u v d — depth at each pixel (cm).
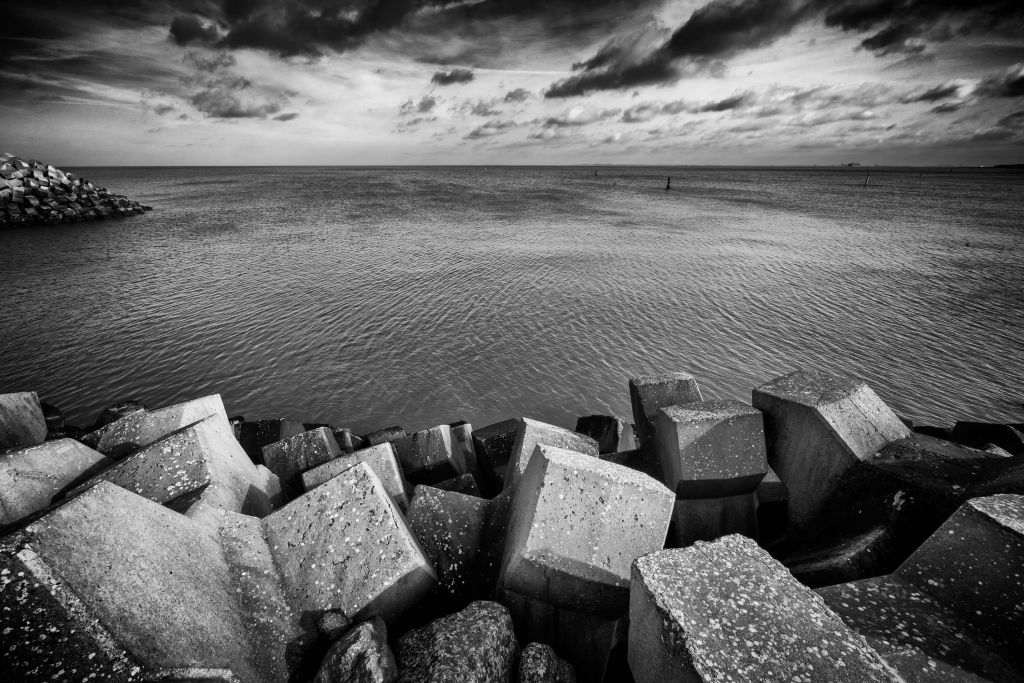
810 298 2227
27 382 1478
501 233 4078
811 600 217
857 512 364
